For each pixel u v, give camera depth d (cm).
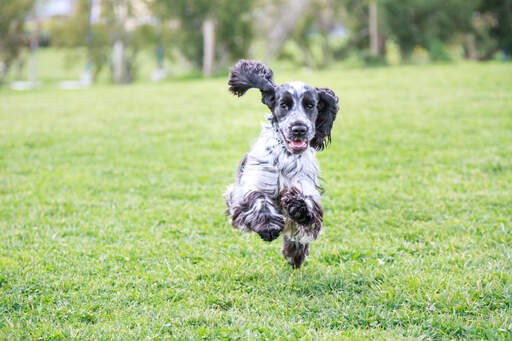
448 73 2297
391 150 1091
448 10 4222
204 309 499
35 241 662
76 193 859
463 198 790
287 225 527
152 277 565
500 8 4341
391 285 540
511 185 841
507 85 1838
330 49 5216
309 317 490
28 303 509
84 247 644
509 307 491
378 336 446
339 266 590
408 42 4403
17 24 4069
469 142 1120
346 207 779
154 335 449
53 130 1359
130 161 1053
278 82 2323
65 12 4638
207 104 1748
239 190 523
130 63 4847
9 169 1005
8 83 4722
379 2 4209
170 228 708
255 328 461
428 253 623
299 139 483
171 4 4306
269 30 4903
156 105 1773
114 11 4547
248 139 1225
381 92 1872
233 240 673
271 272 582
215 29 4525
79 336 447
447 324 464
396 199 805
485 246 629
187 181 932
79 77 5488
